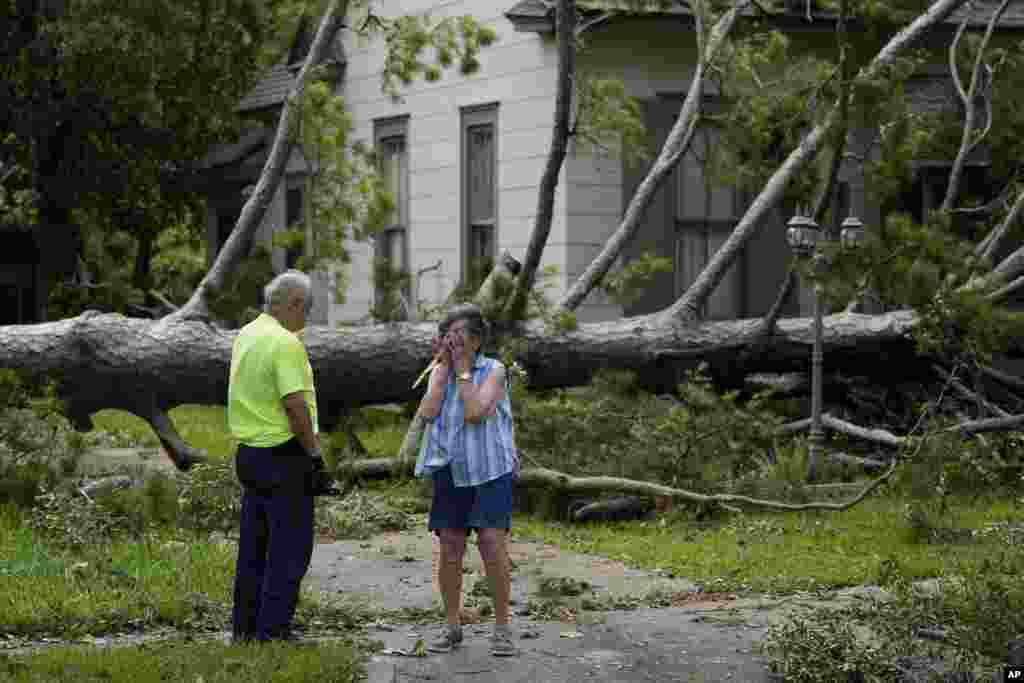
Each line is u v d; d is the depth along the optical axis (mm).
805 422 22625
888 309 27156
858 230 20734
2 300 48156
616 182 27797
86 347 21547
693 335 24078
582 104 21812
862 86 20922
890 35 27297
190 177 41094
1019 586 12617
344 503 19141
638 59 28031
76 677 10508
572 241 27516
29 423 19625
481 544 11836
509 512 11898
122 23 33844
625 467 19703
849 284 20031
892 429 25297
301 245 23047
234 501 17766
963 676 10891
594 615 13414
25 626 12422
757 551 16750
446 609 12047
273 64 39844
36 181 39219
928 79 30547
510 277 22172
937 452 18859
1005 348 20828
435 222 31781
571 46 20641
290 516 11781
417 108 32375
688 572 15547
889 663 11016
